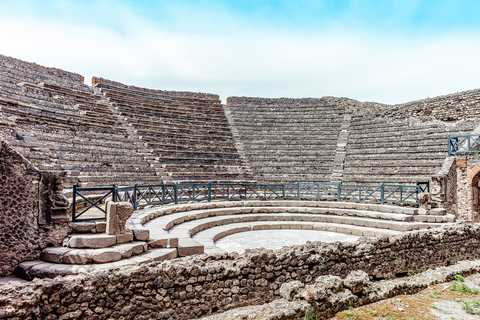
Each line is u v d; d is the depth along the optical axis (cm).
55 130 1569
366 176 1989
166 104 2719
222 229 1224
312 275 720
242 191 1984
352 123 2638
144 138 2073
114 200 830
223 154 2325
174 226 1136
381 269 838
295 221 1441
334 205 1555
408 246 902
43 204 690
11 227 655
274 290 671
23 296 458
